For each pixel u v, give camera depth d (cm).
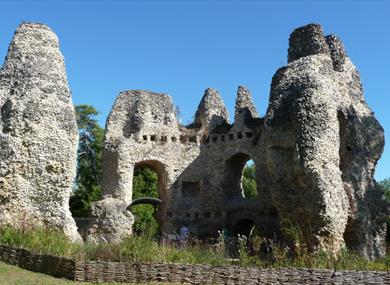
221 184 3528
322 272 1552
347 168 2455
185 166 3597
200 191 3569
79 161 5281
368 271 1575
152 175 5109
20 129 2194
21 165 2166
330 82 2395
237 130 3547
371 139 2689
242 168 3694
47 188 2183
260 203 3266
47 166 2198
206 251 1730
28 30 2442
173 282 1509
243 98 3688
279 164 2253
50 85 2323
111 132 3494
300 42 2792
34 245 1734
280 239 2994
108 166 3331
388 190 5784
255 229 3216
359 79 2831
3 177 2125
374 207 2475
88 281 1474
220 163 3572
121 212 2825
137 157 3453
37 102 2248
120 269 1502
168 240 2061
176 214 3481
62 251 1639
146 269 1512
